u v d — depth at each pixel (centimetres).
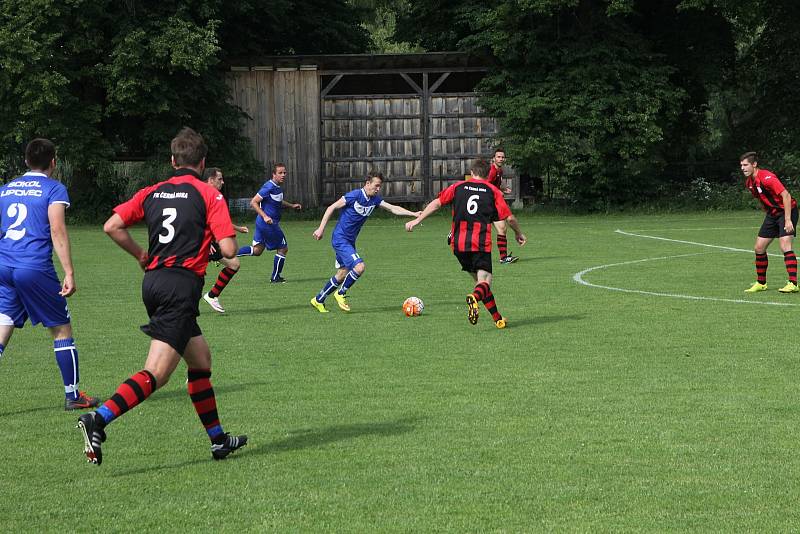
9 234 1216
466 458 973
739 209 5638
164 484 899
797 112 6112
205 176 2281
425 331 1786
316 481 903
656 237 3959
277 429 1097
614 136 5581
